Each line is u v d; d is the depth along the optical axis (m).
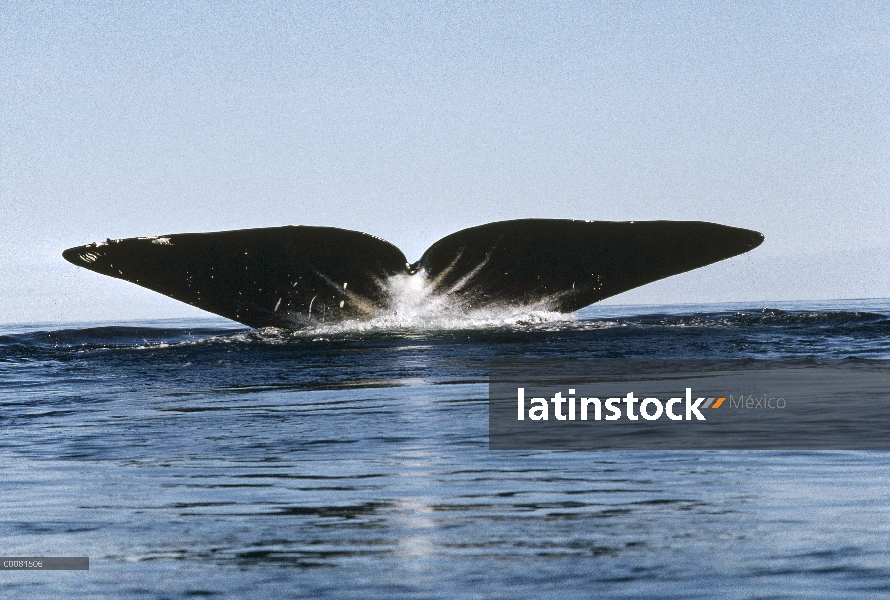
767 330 28.81
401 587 6.43
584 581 6.45
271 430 14.29
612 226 26.16
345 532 8.03
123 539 8.01
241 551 7.50
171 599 6.34
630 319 32.16
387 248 26.50
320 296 27.61
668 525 8.02
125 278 27.02
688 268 26.38
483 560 7.04
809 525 7.91
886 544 7.25
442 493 9.55
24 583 6.80
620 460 11.27
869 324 30.00
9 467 11.84
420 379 20.39
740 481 9.91
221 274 26.88
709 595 6.09
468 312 28.31
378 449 12.37
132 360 25.97
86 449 13.10
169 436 14.04
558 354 24.17
